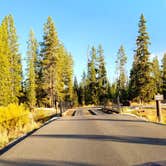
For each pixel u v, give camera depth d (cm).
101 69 9962
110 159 981
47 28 6662
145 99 6512
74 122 2577
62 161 969
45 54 6650
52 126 2238
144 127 1992
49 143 1363
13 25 6184
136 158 989
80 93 11794
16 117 2292
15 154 1105
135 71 6669
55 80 6750
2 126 2147
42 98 7219
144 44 6519
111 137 1516
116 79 10119
